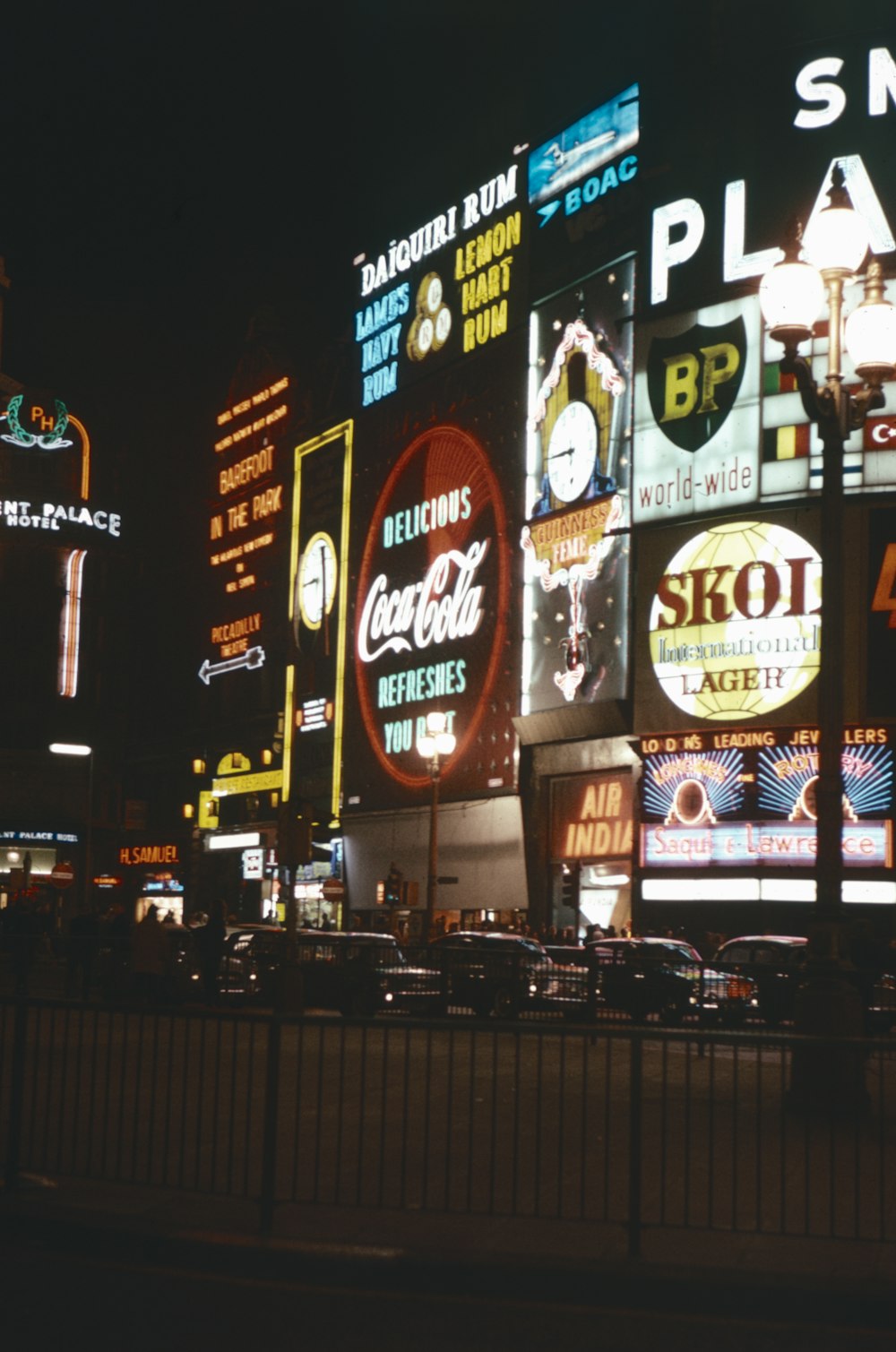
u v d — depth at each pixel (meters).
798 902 48.75
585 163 60.78
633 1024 25.97
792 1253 8.48
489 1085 15.16
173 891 93.12
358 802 73.00
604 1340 7.10
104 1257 8.62
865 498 48.56
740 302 52.44
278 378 87.56
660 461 54.03
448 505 68.06
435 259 71.19
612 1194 9.98
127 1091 14.04
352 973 29.83
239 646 87.88
